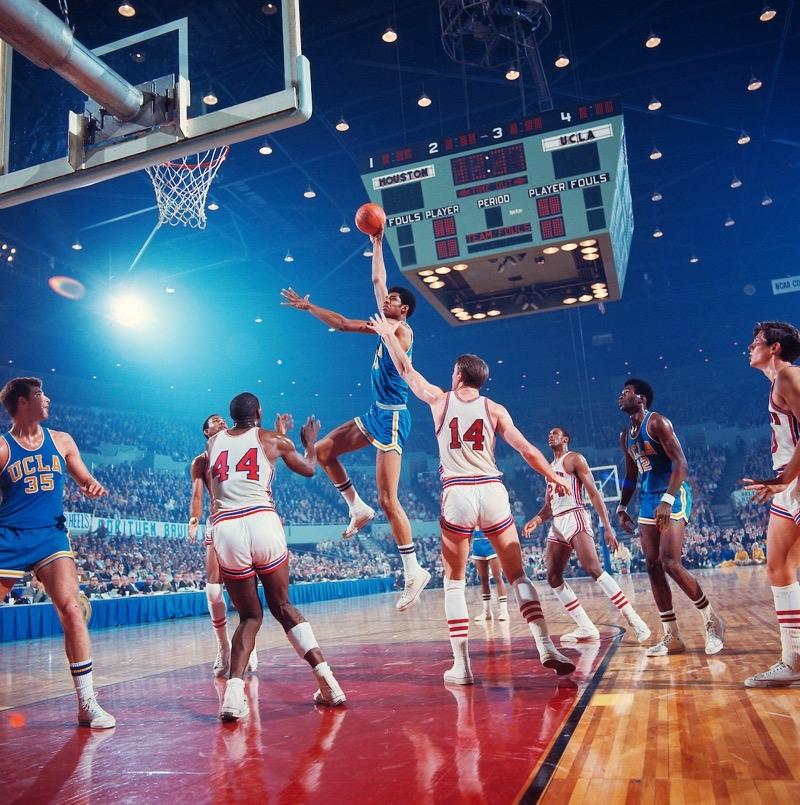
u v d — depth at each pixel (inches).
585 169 399.9
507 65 574.2
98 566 666.2
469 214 413.4
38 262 779.4
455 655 159.6
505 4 469.7
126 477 973.2
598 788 83.9
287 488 1162.6
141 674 226.1
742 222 951.0
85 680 143.6
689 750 96.5
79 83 212.5
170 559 798.5
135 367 1103.6
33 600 499.5
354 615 464.4
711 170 811.4
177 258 873.5
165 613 593.3
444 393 161.5
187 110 225.6
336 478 182.9
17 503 143.4
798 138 745.0
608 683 148.6
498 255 407.5
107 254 824.3
